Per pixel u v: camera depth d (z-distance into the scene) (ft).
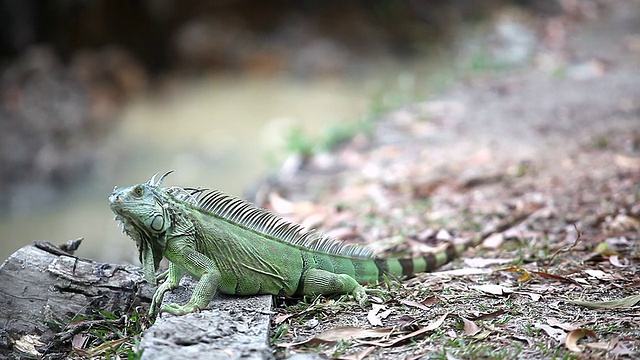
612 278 25.72
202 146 76.33
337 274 24.81
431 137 51.06
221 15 99.60
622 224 31.53
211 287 22.62
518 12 97.50
